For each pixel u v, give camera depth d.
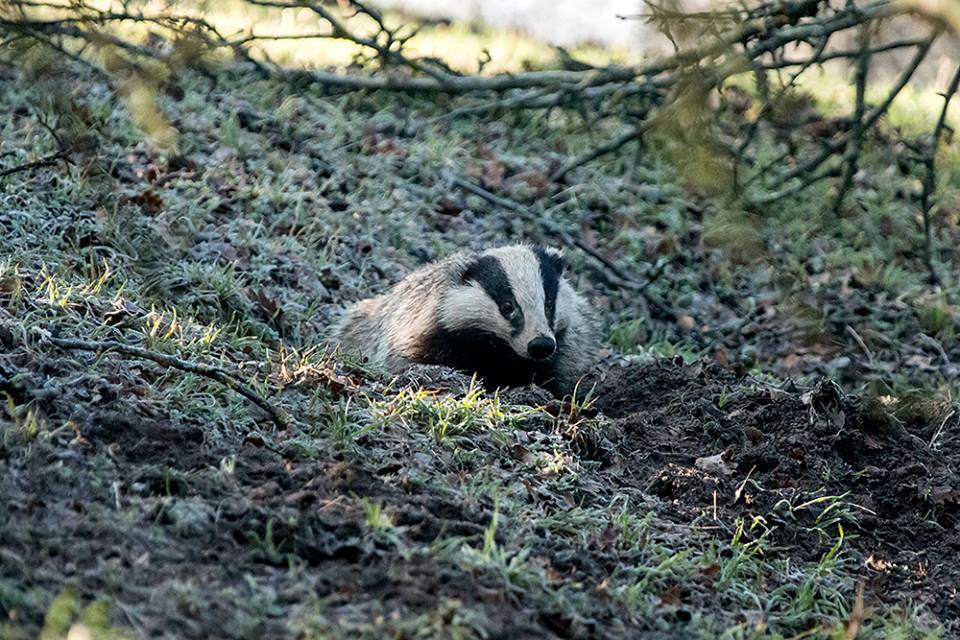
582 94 18.28
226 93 19.17
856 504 9.94
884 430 11.05
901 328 16.78
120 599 6.24
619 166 19.94
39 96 14.52
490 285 12.55
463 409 9.72
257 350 10.84
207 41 9.94
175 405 8.70
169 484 7.52
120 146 15.73
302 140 18.52
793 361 15.55
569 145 20.42
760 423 10.94
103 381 8.59
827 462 10.40
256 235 15.05
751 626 7.84
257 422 8.88
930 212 19.72
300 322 13.69
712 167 8.63
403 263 16.28
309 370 9.87
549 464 9.35
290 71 18.91
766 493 9.79
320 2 17.52
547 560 7.70
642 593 7.79
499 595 6.90
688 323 16.69
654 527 8.95
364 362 12.43
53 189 13.80
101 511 6.99
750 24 13.32
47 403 8.10
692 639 7.37
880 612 8.59
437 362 12.77
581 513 8.62
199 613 6.25
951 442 11.30
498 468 9.09
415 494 8.23
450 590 6.87
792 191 15.35
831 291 17.31
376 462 8.66
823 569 8.91
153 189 14.73
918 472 10.39
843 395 11.54
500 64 23.44
